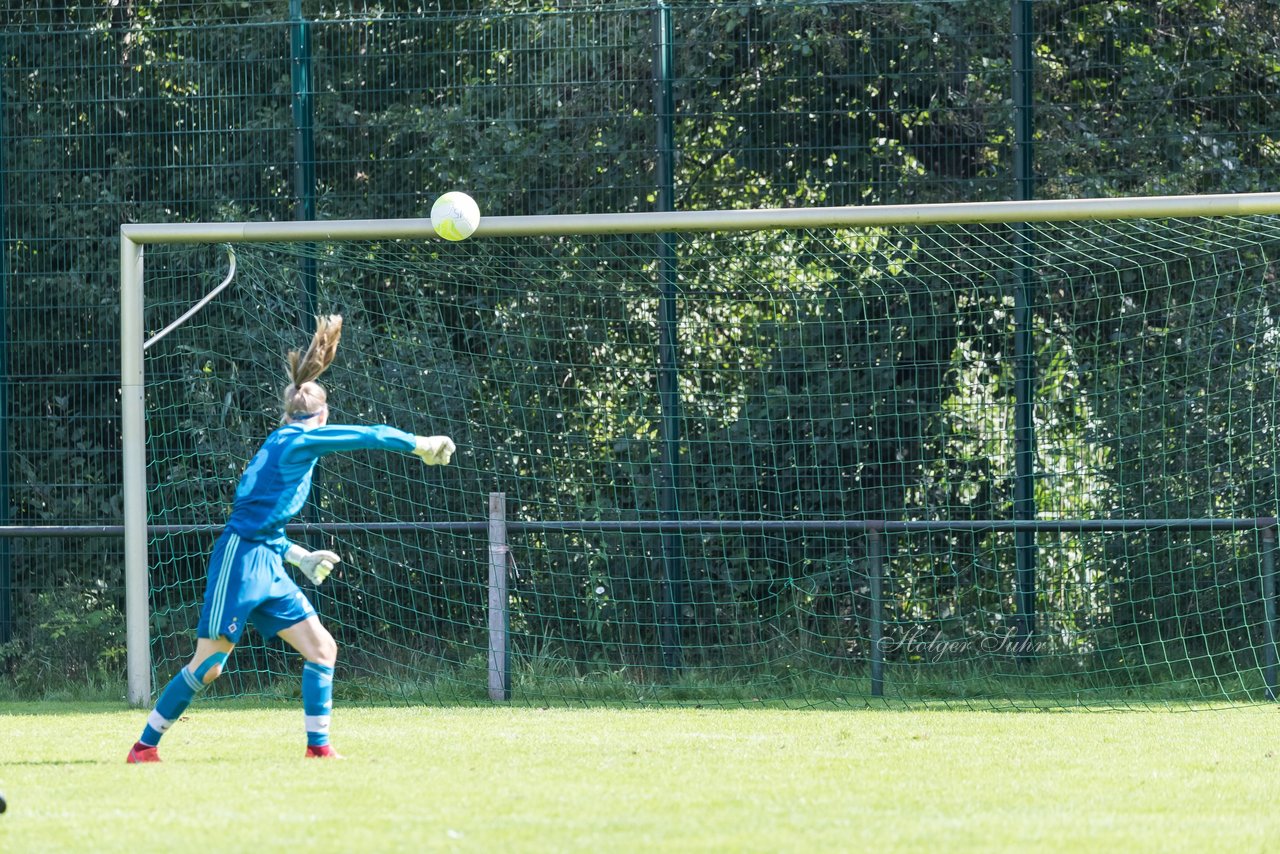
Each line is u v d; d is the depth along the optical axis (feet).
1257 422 128.16
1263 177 127.44
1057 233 128.16
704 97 130.72
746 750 80.74
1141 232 126.93
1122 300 129.18
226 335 133.80
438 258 132.16
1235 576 126.21
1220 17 128.67
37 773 69.56
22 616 132.67
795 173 129.90
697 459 131.54
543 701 114.73
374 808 58.85
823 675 124.36
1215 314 128.57
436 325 134.10
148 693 111.65
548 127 131.54
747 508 131.54
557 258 132.26
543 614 132.05
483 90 132.16
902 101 129.08
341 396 132.87
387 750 80.43
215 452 133.18
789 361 131.54
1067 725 95.71
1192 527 113.19
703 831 54.13
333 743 84.17
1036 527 114.32
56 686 126.62
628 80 130.62
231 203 133.59
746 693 119.44
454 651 129.90
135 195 134.31
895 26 128.88
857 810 59.41
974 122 128.57
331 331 79.20
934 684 119.34
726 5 130.41
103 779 67.21
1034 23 128.88
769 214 105.50
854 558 130.31
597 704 113.09
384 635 131.03
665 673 125.59
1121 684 122.11
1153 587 126.72
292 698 116.78
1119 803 62.28
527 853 49.70
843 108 129.59
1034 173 128.26
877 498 131.34
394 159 132.98
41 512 133.49
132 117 134.41
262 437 133.49
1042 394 129.29
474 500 133.18
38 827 54.70
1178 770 73.00
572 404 132.98
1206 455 128.06
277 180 133.49
